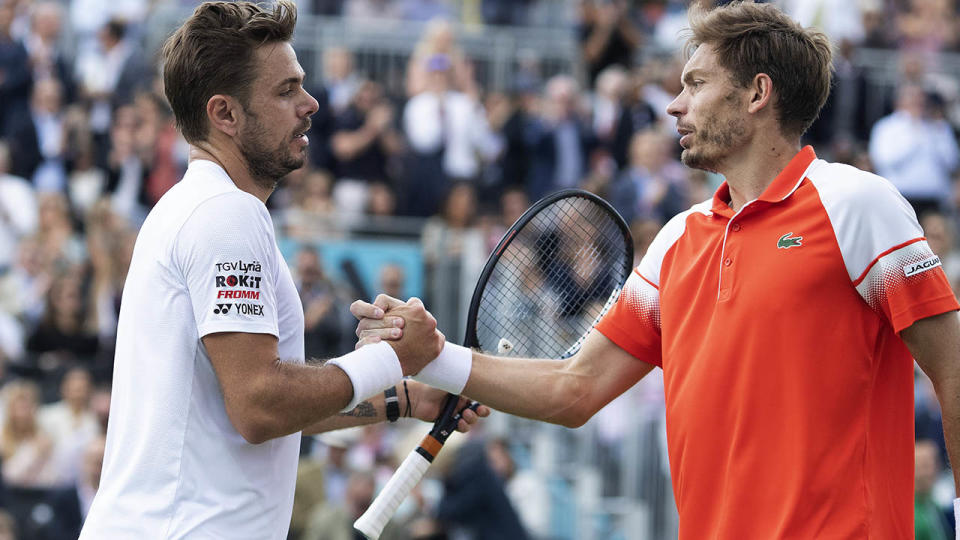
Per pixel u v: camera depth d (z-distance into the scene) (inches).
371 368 269.3
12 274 820.0
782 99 278.8
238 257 252.7
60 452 694.5
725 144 283.1
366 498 631.2
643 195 890.7
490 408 314.5
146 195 916.6
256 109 265.4
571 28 1152.8
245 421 251.4
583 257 358.3
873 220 262.7
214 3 267.6
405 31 1039.0
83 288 793.6
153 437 255.1
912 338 264.7
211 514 253.8
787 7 1055.6
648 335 307.4
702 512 274.2
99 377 748.0
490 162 965.2
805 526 261.0
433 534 637.9
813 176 274.1
